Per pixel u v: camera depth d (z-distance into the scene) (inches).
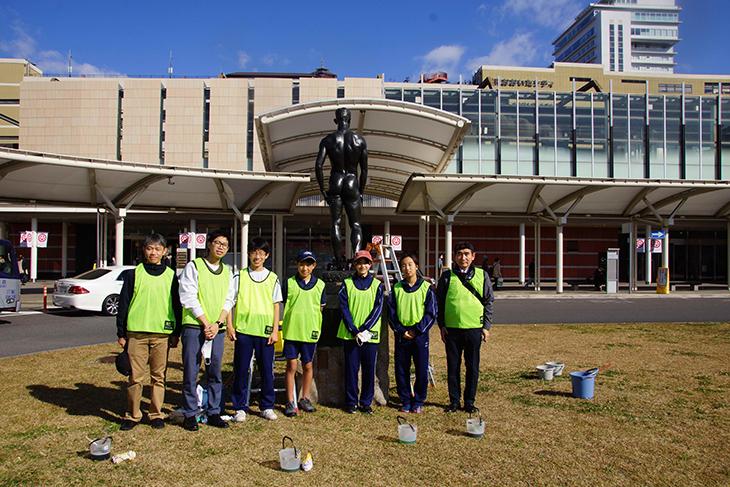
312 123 697.6
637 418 203.3
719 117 1195.3
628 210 920.3
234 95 1370.6
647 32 5344.5
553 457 163.9
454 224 1275.8
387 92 1196.5
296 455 154.2
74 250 1273.4
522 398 234.2
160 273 190.9
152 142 1357.0
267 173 705.0
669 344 370.3
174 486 142.6
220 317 195.6
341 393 229.3
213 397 195.5
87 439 177.5
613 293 862.5
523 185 793.6
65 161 578.6
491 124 1169.4
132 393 188.1
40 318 513.0
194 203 841.5
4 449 167.6
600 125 1183.6
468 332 213.0
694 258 1307.8
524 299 784.3
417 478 148.3
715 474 150.9
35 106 1370.6
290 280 215.9
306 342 212.4
